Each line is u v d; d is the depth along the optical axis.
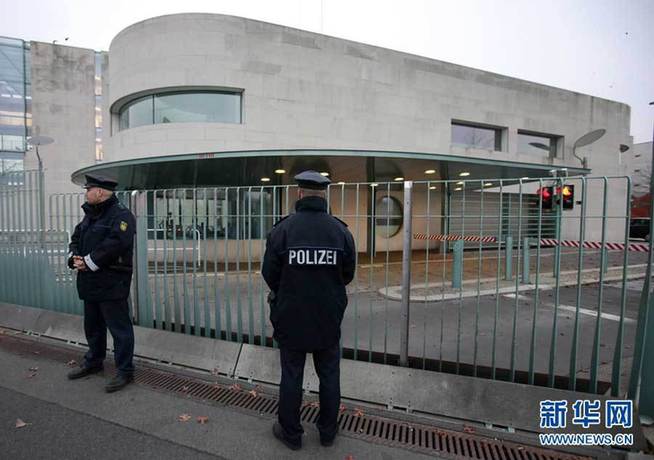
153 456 2.53
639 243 4.35
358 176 12.51
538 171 11.49
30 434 2.76
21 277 5.59
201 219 4.42
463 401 3.08
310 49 13.85
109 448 2.61
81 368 3.76
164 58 12.62
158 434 2.78
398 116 15.48
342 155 8.63
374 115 15.02
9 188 5.62
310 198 2.70
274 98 13.30
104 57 26.06
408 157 9.09
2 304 5.63
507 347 4.57
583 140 16.16
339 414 3.11
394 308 6.45
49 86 25.09
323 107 14.09
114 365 4.03
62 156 25.31
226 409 3.16
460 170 11.39
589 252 10.55
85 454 2.54
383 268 10.97
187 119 12.93
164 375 3.83
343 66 14.42
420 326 5.41
